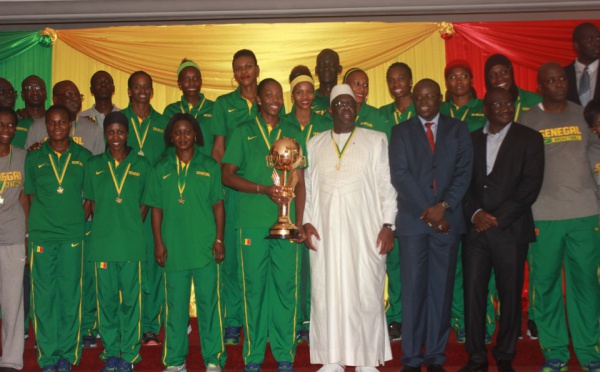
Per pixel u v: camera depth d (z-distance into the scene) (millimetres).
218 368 5230
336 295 4973
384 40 8438
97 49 8422
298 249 5172
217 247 5262
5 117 5340
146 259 5438
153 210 5309
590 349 5215
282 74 8445
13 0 7793
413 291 5004
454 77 5949
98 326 5332
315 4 7891
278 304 5160
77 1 7812
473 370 5000
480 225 5012
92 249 5312
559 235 5199
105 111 6641
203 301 5230
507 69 5934
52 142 5453
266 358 5422
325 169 5098
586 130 5285
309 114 5691
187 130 5285
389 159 5164
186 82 6316
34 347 5656
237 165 5324
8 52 8305
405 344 4996
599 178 5242
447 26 8422
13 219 5375
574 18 8398
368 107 6070
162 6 7848
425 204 4984
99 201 5359
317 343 5051
